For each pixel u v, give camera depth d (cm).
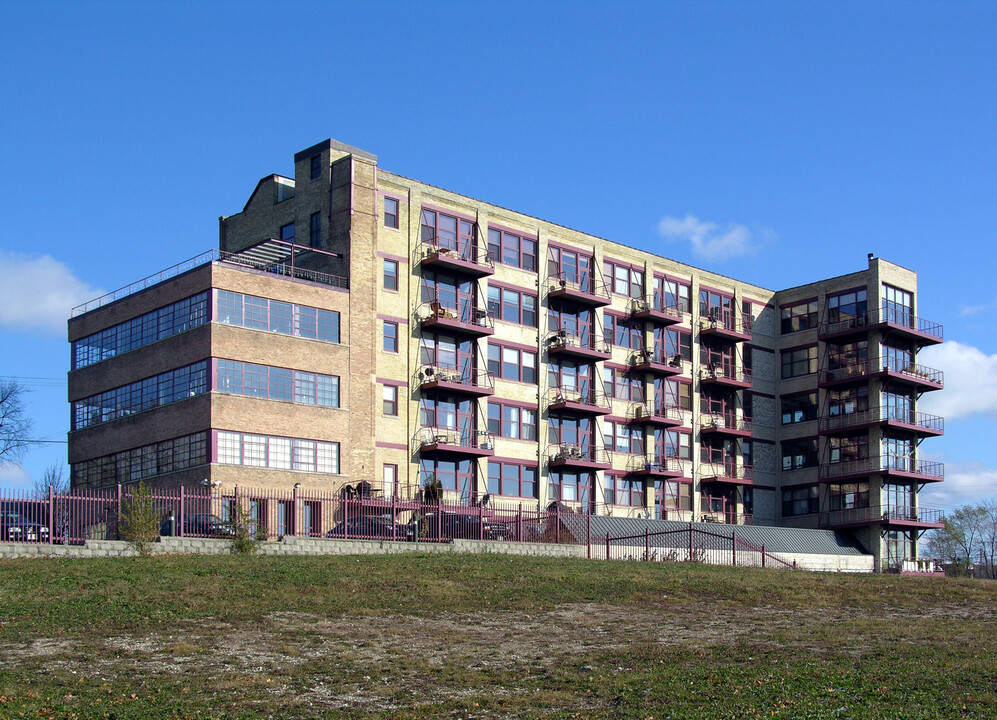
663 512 8175
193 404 6003
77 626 3138
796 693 2662
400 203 6981
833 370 8719
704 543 6625
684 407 8444
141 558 4141
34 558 3975
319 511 5297
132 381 6450
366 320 6644
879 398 8400
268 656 2942
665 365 8281
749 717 2470
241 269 6150
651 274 8356
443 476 6938
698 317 8619
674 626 3612
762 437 8888
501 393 7312
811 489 8725
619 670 2905
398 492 6631
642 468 7975
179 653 2930
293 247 6950
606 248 8106
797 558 7725
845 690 2689
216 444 5875
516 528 5709
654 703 2586
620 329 8131
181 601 3491
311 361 6334
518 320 7494
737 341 8788
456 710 2539
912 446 8631
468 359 7169
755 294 9056
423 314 6962
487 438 7106
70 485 6775
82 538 4341
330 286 6494
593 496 7744
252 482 5962
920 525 8438
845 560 8081
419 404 6869
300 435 6212
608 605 3991
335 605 3625
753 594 4403
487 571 4441
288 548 4666
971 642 3322
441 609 3712
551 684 2767
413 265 6962
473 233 7331
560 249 7831
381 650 3072
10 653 2850
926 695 2639
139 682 2659
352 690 2675
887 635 3462
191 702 2530
